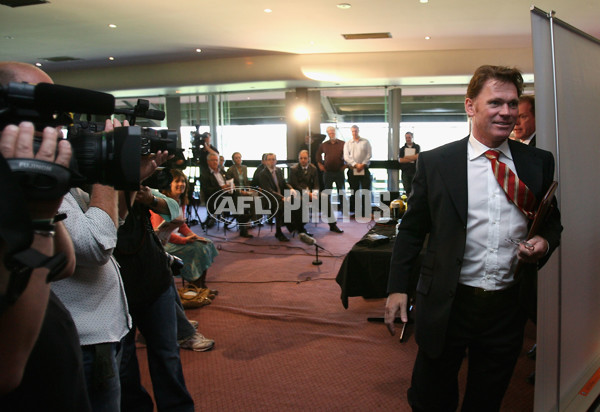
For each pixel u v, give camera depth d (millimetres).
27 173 568
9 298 545
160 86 9805
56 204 624
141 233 1666
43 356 710
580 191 1852
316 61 9062
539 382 1635
